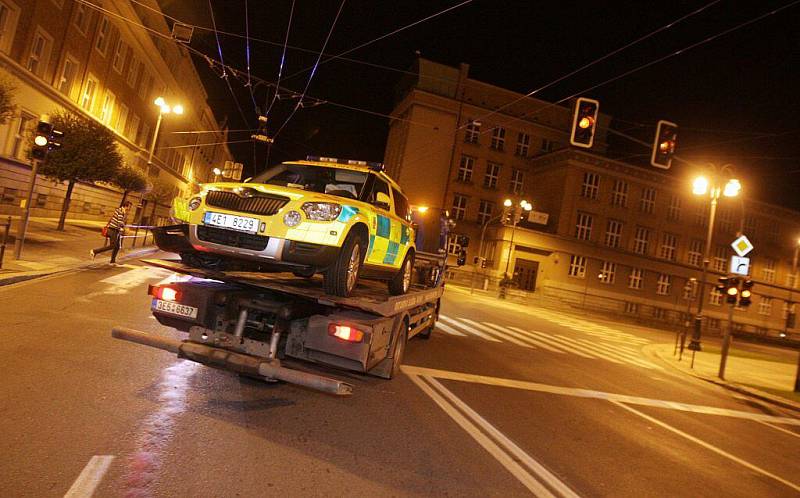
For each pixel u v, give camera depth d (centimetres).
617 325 3344
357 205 570
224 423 434
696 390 1250
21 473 305
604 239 4350
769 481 570
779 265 4981
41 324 665
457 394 690
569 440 578
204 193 544
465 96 4678
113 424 394
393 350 643
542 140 4866
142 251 1995
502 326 1814
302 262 507
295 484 346
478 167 4666
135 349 616
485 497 383
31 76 1927
